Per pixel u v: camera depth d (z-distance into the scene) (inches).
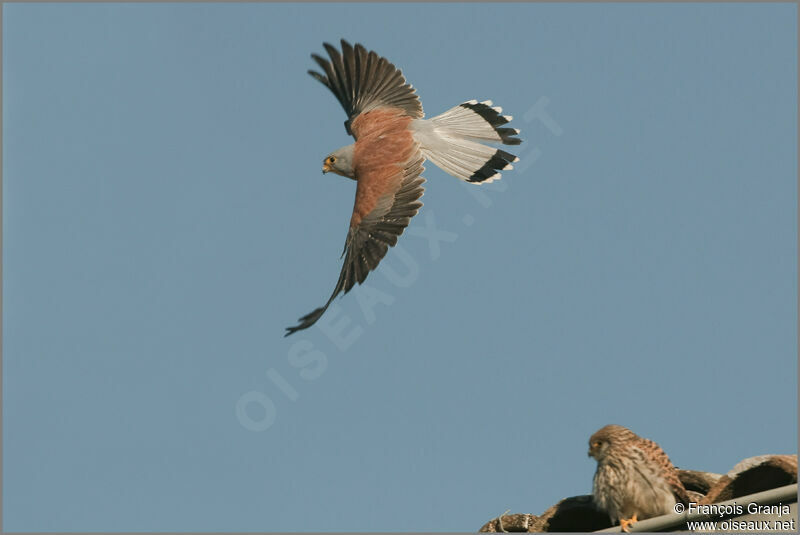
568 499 501.0
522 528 513.7
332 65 664.4
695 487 484.4
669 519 434.9
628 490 462.3
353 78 657.6
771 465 424.8
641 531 443.5
